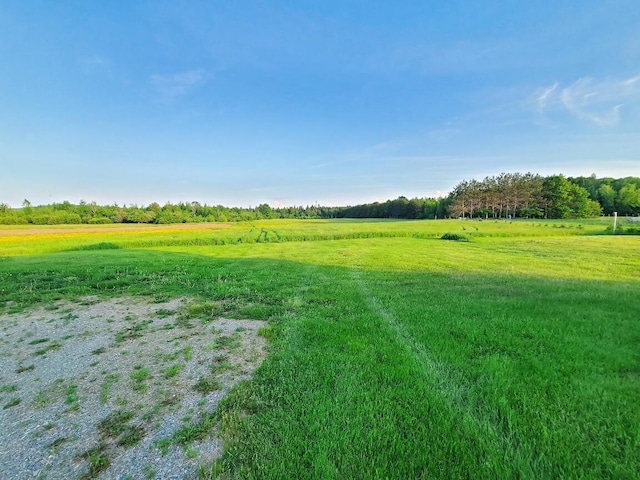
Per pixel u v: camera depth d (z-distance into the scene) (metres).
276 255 16.58
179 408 2.98
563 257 13.45
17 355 4.33
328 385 3.26
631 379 3.24
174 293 8.06
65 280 9.80
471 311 5.71
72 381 3.56
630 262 11.73
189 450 2.40
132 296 7.83
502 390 3.05
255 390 3.22
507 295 6.91
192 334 5.05
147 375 3.67
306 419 2.70
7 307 6.91
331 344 4.36
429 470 2.14
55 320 5.94
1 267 12.39
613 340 4.25
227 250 19.98
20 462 2.32
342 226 46.69
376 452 2.31
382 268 11.52
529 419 2.63
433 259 13.76
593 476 2.08
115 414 2.91
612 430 2.50
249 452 2.35
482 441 2.38
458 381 3.28
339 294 7.46
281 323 5.43
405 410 2.79
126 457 2.35
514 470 2.14
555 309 5.68
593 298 6.42
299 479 2.09
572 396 2.94
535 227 35.34
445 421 2.63
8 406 3.08
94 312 6.46
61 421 2.82
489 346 4.15
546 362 3.63
